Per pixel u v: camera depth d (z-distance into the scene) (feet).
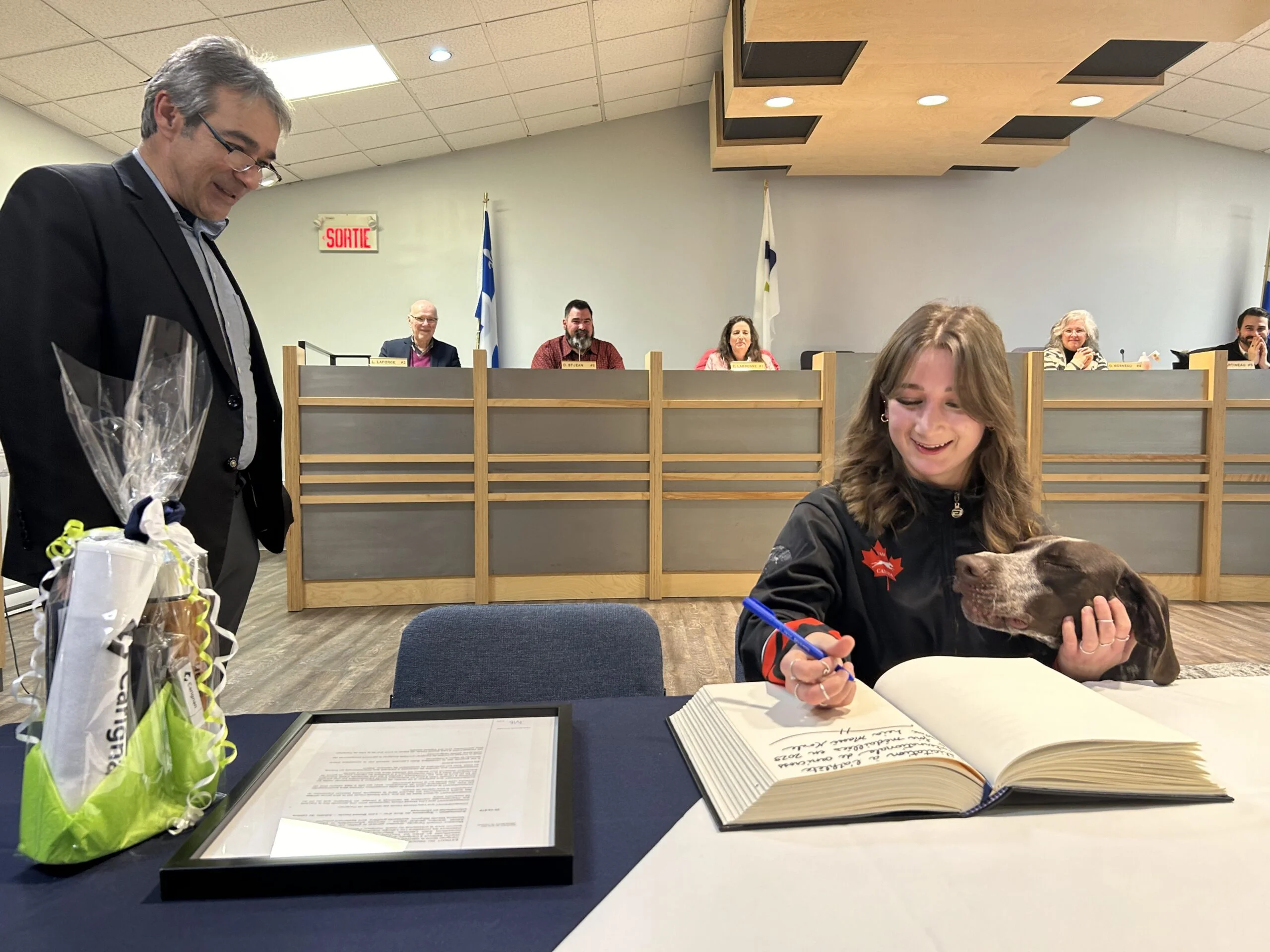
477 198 20.08
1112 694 2.74
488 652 3.50
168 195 4.22
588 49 16.19
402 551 12.76
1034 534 3.32
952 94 14.92
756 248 20.51
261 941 1.47
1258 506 13.03
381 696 8.63
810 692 2.20
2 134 13.79
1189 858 1.71
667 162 20.31
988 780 1.96
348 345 20.12
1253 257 20.89
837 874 1.65
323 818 1.81
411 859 1.63
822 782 1.87
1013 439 3.18
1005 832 1.83
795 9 11.63
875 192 20.54
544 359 16.79
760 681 2.64
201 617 1.95
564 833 1.73
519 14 14.44
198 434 2.09
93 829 1.71
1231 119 19.34
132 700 1.80
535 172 20.17
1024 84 14.42
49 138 14.78
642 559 13.11
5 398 3.39
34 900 1.61
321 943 1.47
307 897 1.62
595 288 20.44
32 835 1.70
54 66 12.92
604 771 2.21
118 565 1.76
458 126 18.49
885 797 1.89
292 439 12.39
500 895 1.62
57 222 3.62
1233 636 10.97
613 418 12.94
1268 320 16.93
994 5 11.53
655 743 2.41
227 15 12.60
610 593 13.10
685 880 1.63
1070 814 1.92
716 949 1.41
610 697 3.49
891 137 17.25
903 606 3.30
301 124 16.75
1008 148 18.02
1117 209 20.65
